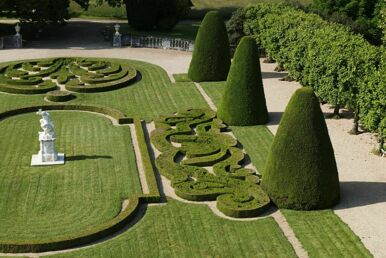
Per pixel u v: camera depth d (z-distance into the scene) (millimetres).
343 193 34156
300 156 31594
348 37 48844
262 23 63719
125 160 38562
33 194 33719
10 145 40719
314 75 47594
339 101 44562
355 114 43344
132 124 45750
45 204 32625
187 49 71000
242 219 31266
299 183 31734
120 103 50750
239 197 32656
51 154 37844
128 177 36062
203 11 92938
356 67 42594
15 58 64062
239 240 29250
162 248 28562
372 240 29234
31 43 71750
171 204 32844
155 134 42469
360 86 41625
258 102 45281
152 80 57812
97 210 32094
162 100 51750
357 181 35812
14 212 31719
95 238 29141
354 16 73125
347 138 43031
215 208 32469
